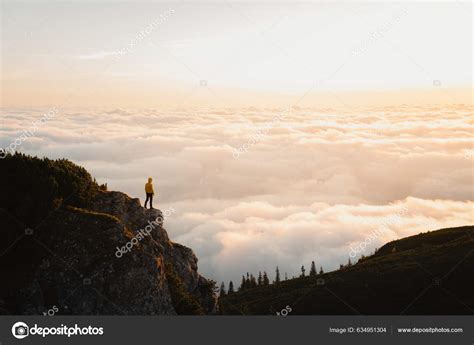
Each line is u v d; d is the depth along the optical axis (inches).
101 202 1503.4
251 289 3789.4
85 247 1291.8
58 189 1402.6
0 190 1293.1
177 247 1704.0
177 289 1443.2
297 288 3324.3
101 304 1230.3
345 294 2797.7
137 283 1279.5
